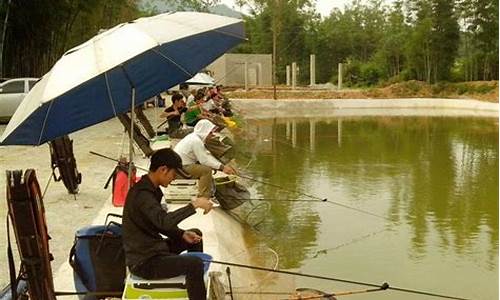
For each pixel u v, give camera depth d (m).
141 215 3.63
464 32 42.75
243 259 6.49
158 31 3.90
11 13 20.34
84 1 22.62
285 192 10.58
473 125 24.45
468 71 42.19
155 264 3.62
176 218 3.64
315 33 55.56
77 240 4.21
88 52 3.73
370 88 42.94
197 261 3.62
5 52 21.69
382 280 6.34
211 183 7.16
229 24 4.20
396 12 49.34
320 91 37.78
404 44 45.03
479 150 16.55
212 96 18.25
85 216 7.07
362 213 9.15
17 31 21.55
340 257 7.08
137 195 3.66
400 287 6.11
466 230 8.26
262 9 42.53
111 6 27.08
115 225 4.25
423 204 9.79
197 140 7.13
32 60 22.59
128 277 3.68
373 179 12.02
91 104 3.68
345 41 56.44
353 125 24.14
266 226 8.27
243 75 41.91
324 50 56.03
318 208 9.41
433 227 8.40
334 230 8.21
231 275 5.61
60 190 8.46
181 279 3.65
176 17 4.17
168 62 3.83
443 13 41.97
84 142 13.70
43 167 10.34
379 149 16.75
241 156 14.70
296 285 6.09
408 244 7.61
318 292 5.13
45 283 3.55
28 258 3.49
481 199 10.14
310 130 21.92
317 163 14.09
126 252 3.66
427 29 42.12
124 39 3.77
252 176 12.16
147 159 10.78
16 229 3.43
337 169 13.22
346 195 10.42
